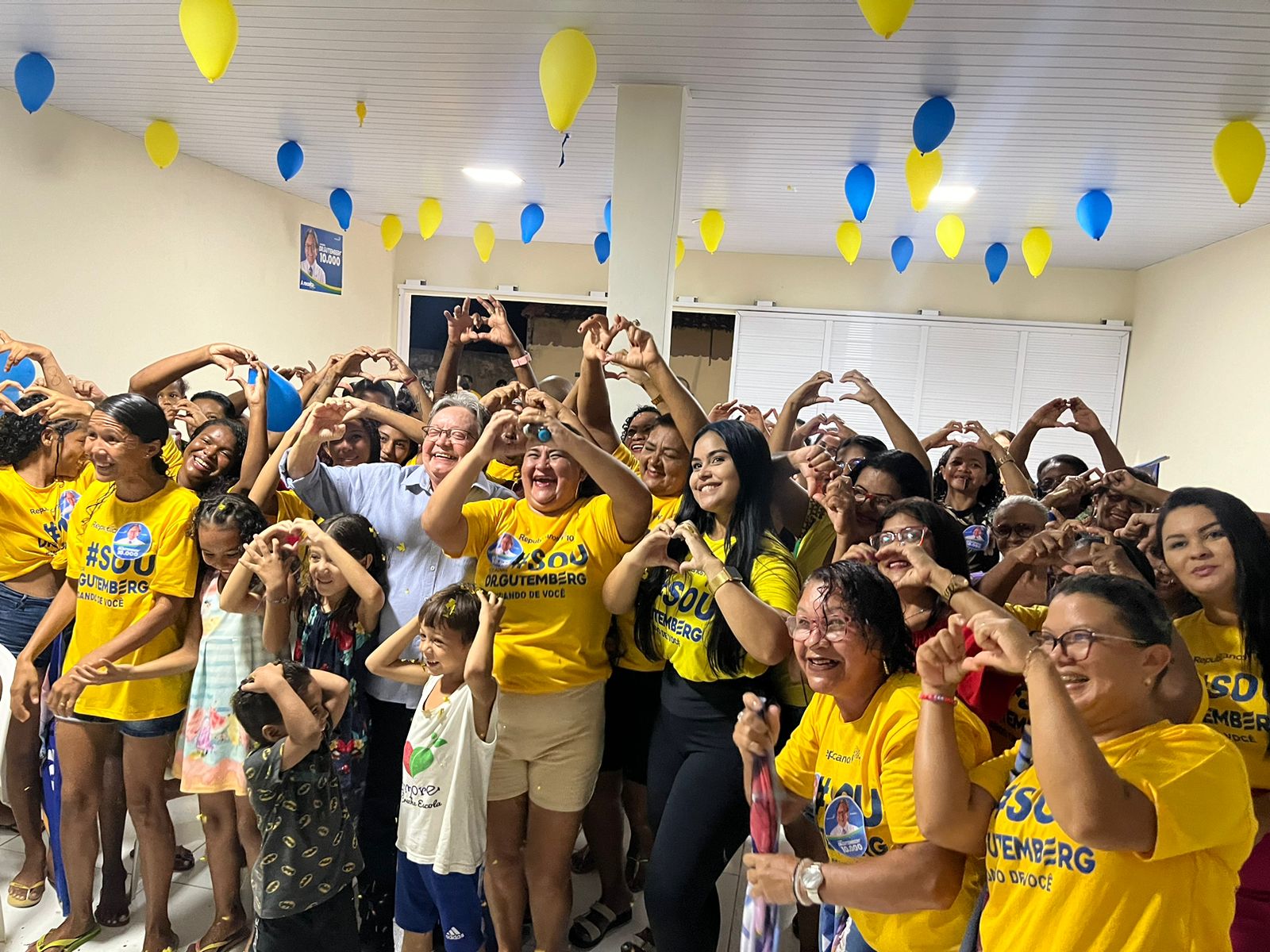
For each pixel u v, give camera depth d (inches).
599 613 78.2
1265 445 213.0
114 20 129.5
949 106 131.7
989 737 52.2
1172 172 175.5
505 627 77.1
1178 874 39.9
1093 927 40.6
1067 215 216.5
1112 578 43.9
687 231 273.6
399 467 92.3
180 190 211.3
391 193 244.2
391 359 136.7
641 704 85.3
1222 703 61.6
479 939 74.6
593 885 101.0
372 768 83.5
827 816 55.3
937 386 303.0
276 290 253.4
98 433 80.1
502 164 203.3
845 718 55.9
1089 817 38.0
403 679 77.8
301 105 166.1
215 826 83.4
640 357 92.7
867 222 240.8
